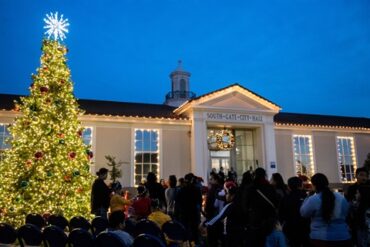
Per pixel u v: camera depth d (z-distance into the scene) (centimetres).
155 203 762
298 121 2216
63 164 1154
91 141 1731
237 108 1936
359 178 604
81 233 546
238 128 2038
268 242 465
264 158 1950
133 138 1809
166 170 1827
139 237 454
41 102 1185
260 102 1998
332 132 2191
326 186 496
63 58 1273
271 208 473
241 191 571
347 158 2200
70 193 1155
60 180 1142
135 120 1816
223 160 2000
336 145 2180
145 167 1809
